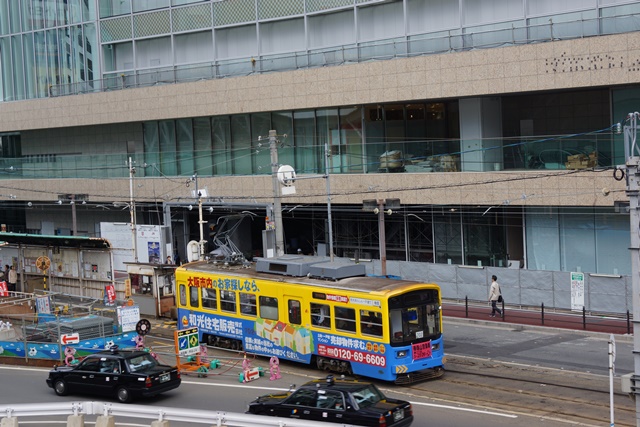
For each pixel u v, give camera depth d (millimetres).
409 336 25547
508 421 21375
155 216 58625
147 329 30734
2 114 64188
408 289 25609
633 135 18734
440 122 45312
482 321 35969
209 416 19469
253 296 29781
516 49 39219
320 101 46906
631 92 37719
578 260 39719
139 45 57281
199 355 29156
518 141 40719
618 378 25609
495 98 43375
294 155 49875
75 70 60531
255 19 51344
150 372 24750
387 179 44844
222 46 53312
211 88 51688
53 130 63562
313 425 18000
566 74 37688
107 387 24984
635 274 17578
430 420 21750
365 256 49844
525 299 38719
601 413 21750
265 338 29359
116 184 57656
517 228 42750
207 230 56656
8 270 51031
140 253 51844
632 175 17609
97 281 45531
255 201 50812
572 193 38188
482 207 43656
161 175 56125
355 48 46500
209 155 53875
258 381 27156
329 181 43062
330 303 26906
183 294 32969
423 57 42562
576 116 42000
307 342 27734
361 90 45125
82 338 31578
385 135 46719
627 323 32312
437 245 45875
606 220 38656
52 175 61844
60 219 65500
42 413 21156
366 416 19281
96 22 58844
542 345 31047
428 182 43188
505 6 41156
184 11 54688
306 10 49062
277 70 50156
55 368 26625
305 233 54344
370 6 46469
